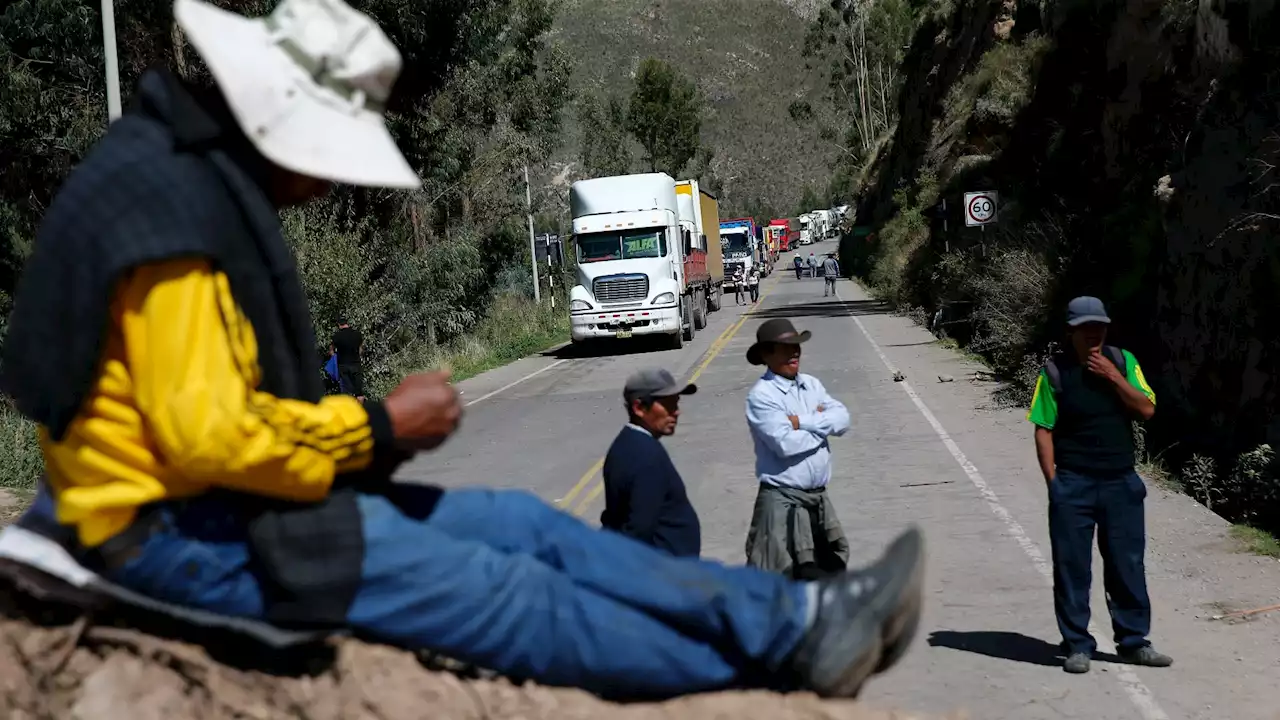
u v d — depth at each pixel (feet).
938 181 152.25
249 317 6.07
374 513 6.21
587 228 102.99
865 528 33.42
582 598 6.34
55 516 6.27
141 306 5.69
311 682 6.10
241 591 6.06
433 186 107.96
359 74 6.47
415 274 101.24
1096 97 72.54
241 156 6.27
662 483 18.79
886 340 94.89
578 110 233.35
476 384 86.69
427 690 6.11
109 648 6.13
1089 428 21.81
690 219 123.95
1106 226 58.65
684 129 259.60
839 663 6.34
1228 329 40.09
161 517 5.98
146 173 5.84
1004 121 104.68
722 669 6.48
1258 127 40.73
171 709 5.96
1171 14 55.52
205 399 5.62
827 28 313.12
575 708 6.20
